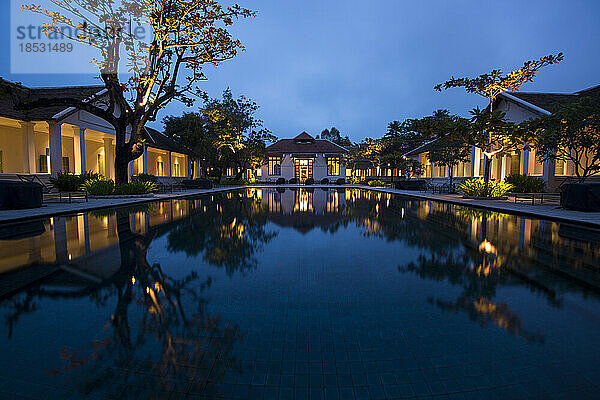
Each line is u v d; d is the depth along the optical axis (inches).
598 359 77.2
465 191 655.8
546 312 104.7
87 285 129.6
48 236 237.3
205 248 199.9
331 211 422.6
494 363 75.7
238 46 652.7
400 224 305.9
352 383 68.5
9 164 743.1
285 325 95.3
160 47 621.6
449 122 621.0
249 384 68.0
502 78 570.6
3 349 81.0
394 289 126.9
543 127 514.6
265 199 642.8
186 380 69.2
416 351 81.0
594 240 227.5
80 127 743.7
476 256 180.9
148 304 110.6
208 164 1419.8
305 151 1729.8
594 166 460.1
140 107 641.6
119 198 593.9
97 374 71.0
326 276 143.7
